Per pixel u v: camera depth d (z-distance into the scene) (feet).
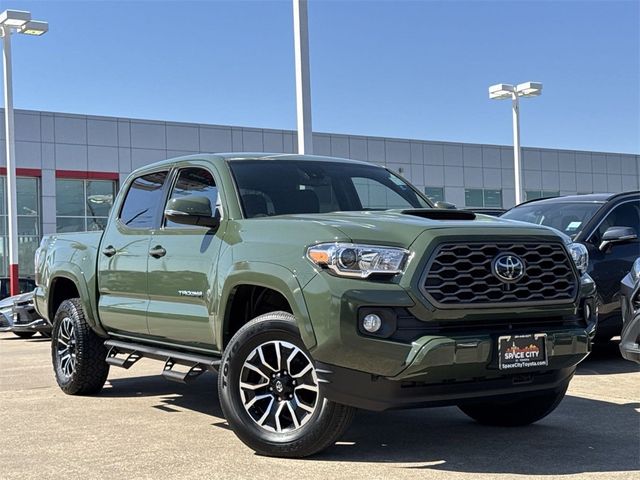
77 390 23.63
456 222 15.25
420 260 14.16
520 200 96.27
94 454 16.31
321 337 14.30
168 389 24.91
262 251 15.89
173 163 20.71
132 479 14.38
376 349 13.85
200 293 17.67
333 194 19.22
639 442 16.78
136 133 107.24
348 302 14.02
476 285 14.48
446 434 17.79
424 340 13.80
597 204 28.84
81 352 23.15
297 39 45.68
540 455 15.71
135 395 23.84
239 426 15.85
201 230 18.31
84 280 22.85
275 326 15.40
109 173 105.29
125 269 20.89
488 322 14.71
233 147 114.21
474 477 14.07
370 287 14.11
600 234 27.66
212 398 23.21
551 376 15.53
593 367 27.37
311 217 16.34
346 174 20.20
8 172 73.41
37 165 100.32
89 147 104.01
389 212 16.78
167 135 109.40
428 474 14.28
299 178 19.15
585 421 18.97
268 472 14.55
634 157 157.69
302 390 15.39
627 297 19.45
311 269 14.70
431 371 13.82
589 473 14.32
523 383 15.15
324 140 121.70
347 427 15.02
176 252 18.79
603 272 26.76
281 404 15.56
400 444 16.76
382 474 14.29
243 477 14.26
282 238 15.71
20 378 27.94
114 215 22.48
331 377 14.37
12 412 21.13
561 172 147.95
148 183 21.48
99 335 23.13
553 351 14.99
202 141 112.06
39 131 100.58
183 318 18.34
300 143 45.73
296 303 14.75
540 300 15.05
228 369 16.06
